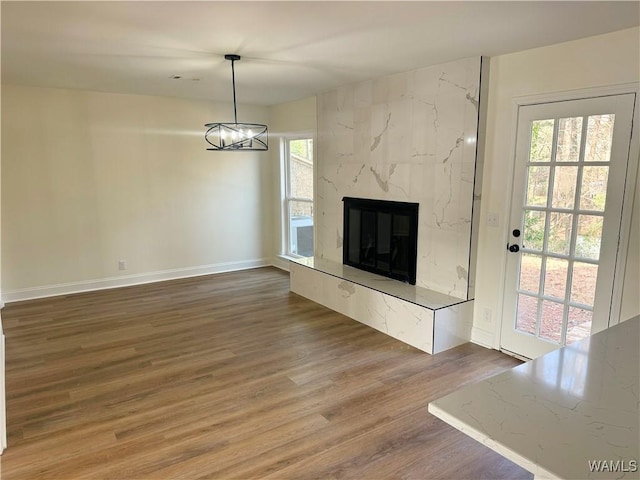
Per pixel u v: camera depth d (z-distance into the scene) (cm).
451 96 371
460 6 234
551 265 328
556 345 330
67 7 235
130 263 574
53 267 524
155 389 306
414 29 273
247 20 257
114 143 541
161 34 286
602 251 295
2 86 470
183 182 597
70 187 521
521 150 337
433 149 393
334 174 523
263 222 678
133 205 565
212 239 634
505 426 115
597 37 285
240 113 633
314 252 581
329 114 519
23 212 498
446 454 237
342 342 390
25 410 279
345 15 248
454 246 385
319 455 236
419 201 413
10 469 223
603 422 117
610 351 163
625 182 279
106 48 321
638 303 281
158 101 562
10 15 249
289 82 464
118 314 462
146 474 221
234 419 270
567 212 313
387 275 460
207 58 353
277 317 455
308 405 286
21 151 489
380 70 402
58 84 472
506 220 352
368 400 292
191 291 549
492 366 343
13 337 398
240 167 643
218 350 373
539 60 318
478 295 382
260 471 223
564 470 99
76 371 333
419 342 374
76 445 244
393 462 230
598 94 288
